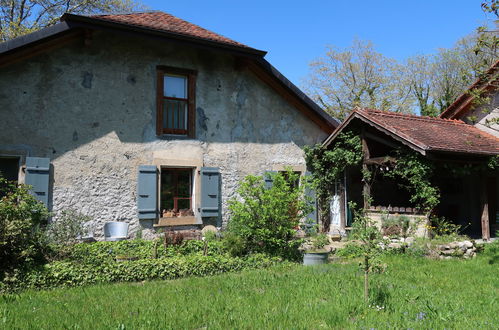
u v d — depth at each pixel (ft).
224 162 39.01
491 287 21.98
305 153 43.70
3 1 61.36
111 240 32.14
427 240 31.71
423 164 34.22
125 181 34.06
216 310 17.57
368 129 40.22
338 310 17.13
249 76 41.16
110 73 33.99
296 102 43.52
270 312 17.17
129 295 20.36
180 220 36.04
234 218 31.86
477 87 43.86
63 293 20.94
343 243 38.70
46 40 30.96
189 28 37.37
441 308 17.58
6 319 16.19
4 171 30.60
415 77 92.73
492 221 46.42
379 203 50.96
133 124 34.71
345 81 93.76
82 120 32.58
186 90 38.04
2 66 29.73
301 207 31.71
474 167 37.47
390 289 20.80
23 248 22.93
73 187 31.89
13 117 29.99
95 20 30.60
